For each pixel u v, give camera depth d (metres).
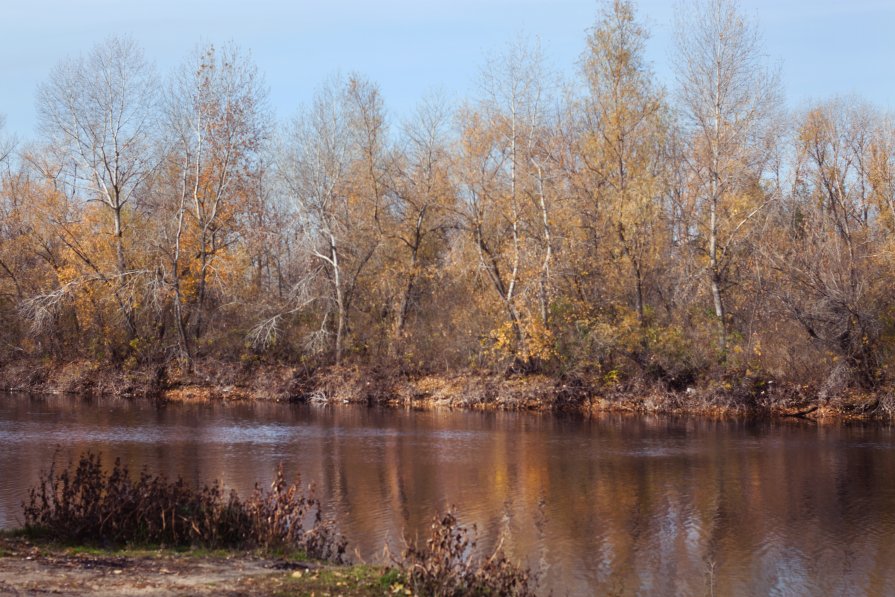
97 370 42.97
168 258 44.19
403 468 24.34
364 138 44.31
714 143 38.00
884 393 35.34
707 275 39.03
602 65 41.00
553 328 39.59
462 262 41.25
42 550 11.73
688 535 17.86
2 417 34.03
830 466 24.94
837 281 36.59
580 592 14.45
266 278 49.28
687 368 37.94
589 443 28.97
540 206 40.47
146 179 45.81
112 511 13.19
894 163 41.66
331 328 44.66
